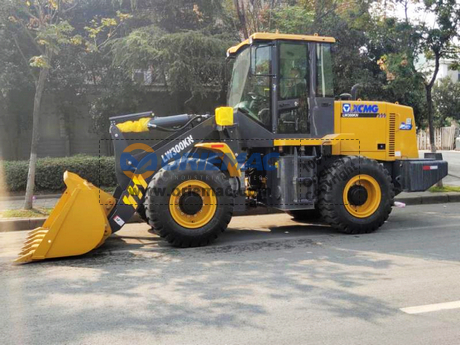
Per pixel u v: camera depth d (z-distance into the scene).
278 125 7.38
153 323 4.03
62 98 15.30
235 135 7.36
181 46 12.80
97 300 4.63
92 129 15.42
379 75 14.69
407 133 8.50
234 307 4.37
